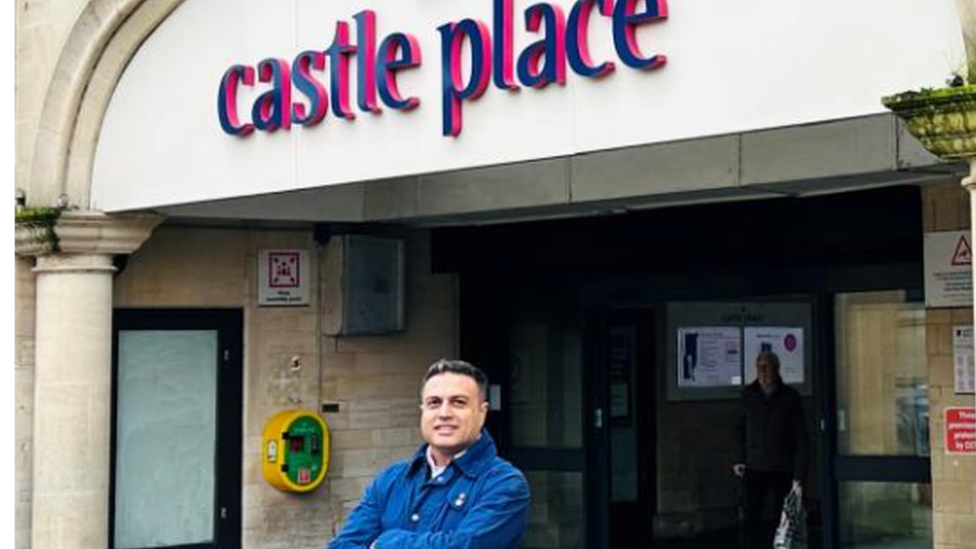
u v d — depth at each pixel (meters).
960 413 8.66
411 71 7.90
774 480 10.54
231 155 9.02
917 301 9.45
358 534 4.62
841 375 9.81
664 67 6.70
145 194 9.61
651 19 6.71
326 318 11.18
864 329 9.73
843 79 6.04
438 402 4.53
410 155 7.90
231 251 10.94
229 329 10.95
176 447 10.77
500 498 4.43
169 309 10.70
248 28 8.91
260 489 10.98
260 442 10.98
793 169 8.59
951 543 8.67
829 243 9.59
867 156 8.25
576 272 11.30
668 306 12.25
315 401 11.19
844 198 9.47
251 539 10.91
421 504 4.54
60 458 9.91
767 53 6.30
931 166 7.98
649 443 12.20
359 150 8.20
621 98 6.88
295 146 8.59
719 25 6.48
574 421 11.41
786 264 10.05
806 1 6.16
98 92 9.83
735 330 12.41
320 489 11.18
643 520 12.11
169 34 9.45
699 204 10.15
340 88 8.27
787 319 12.24
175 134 9.40
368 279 11.18
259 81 8.83
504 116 7.41
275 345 11.06
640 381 12.14
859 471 9.59
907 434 9.47
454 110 7.61
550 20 7.16
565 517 11.43
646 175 9.35
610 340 11.97
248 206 10.45
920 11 5.79
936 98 5.59
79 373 9.94
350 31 8.29
